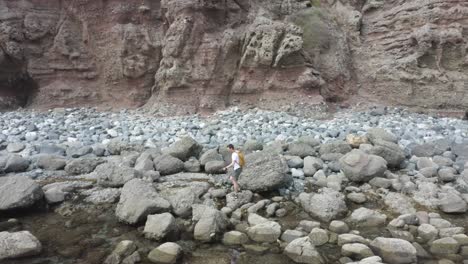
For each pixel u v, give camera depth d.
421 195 9.55
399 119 16.83
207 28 18.27
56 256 6.89
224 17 18.84
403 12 19.55
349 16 21.34
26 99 20.23
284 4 20.62
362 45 20.94
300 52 18.03
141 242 7.41
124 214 8.16
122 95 19.50
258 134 14.61
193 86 18.23
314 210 8.71
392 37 19.94
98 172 10.35
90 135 14.75
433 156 12.38
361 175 10.26
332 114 17.88
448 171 10.80
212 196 9.60
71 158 12.38
